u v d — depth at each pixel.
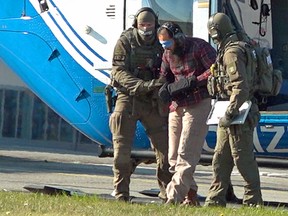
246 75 34.72
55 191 40.84
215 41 35.53
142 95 37.59
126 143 37.91
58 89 49.25
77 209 32.53
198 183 55.34
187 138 36.16
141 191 44.91
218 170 36.41
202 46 36.09
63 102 49.31
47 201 34.50
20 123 91.19
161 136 38.06
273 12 53.41
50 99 49.78
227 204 40.56
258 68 35.56
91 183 51.44
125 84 37.12
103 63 47.44
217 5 46.06
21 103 91.12
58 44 48.84
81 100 48.56
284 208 39.28
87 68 48.03
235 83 34.59
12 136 91.31
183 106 36.31
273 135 45.72
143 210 32.53
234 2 48.09
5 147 85.75
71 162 69.31
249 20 50.06
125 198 37.91
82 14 48.09
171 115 36.88
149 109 37.78
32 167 61.44
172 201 36.16
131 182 53.44
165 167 38.28
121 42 37.50
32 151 81.62
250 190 36.09
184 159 36.22
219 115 35.28
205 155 45.38
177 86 35.94
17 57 50.16
